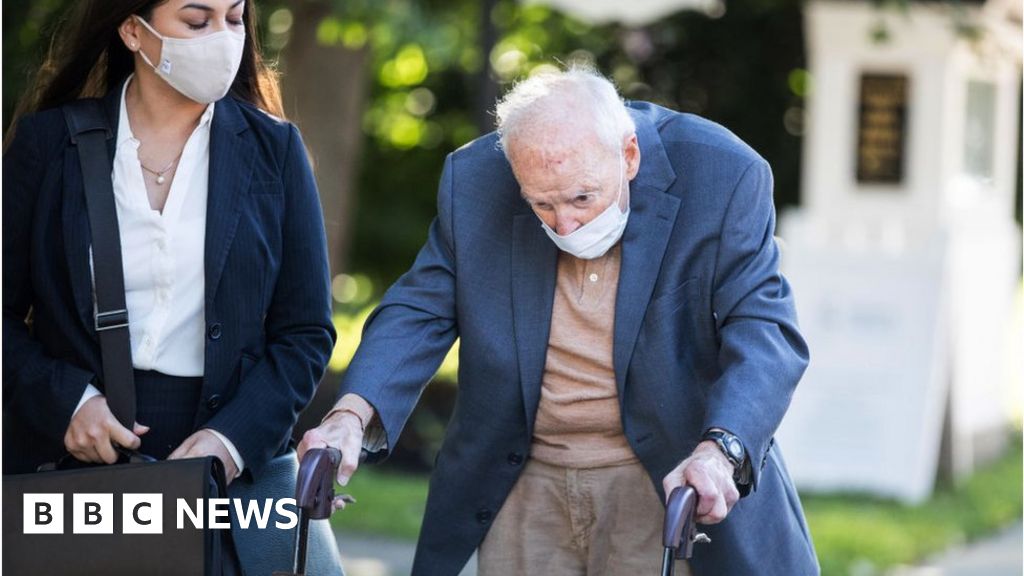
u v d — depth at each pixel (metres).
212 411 6.37
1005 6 17.81
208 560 5.96
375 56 22.67
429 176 30.03
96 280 6.22
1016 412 24.20
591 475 6.47
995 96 19.83
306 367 6.54
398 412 6.27
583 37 25.30
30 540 5.99
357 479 17.44
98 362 6.29
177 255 6.32
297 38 19.94
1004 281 20.94
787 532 6.56
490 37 14.95
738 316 6.18
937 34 17.66
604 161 5.94
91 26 6.35
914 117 17.92
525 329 6.38
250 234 6.39
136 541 5.96
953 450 18.64
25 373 6.29
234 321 6.37
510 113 5.98
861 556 14.29
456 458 6.60
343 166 20.47
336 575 6.79
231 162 6.41
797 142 25.47
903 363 17.86
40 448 6.40
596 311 6.34
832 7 17.69
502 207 6.47
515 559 6.65
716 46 25.19
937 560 14.90
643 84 25.83
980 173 19.70
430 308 6.48
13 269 6.41
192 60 6.20
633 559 6.49
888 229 18.09
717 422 5.86
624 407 6.33
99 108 6.43
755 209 6.25
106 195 6.28
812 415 18.06
